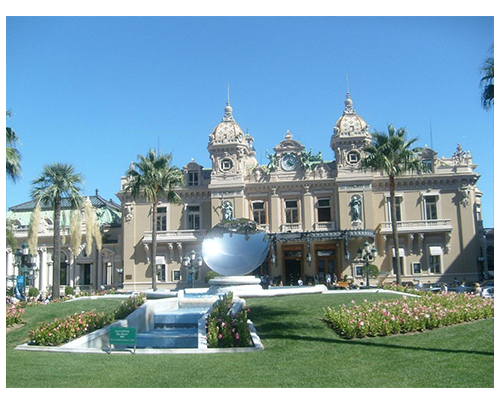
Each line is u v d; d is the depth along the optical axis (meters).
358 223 53.44
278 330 19.98
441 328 19.75
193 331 24.05
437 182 54.84
